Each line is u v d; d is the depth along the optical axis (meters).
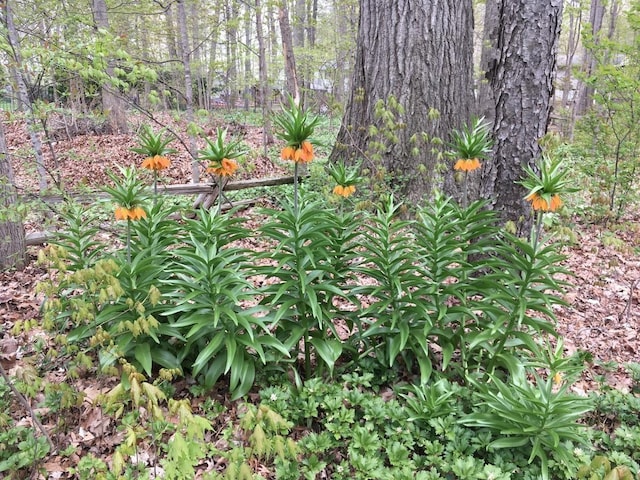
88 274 2.22
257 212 2.71
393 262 2.81
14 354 3.18
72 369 2.40
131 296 2.82
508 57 4.06
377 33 5.71
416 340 2.92
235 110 17.98
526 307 2.62
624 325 4.06
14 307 3.88
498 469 2.06
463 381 2.97
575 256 5.45
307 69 13.70
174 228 3.22
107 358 2.52
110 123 10.98
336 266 2.99
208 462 2.38
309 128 2.42
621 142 6.41
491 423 2.27
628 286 4.80
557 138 3.91
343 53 12.58
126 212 2.62
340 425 2.42
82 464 2.12
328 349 2.79
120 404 1.91
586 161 6.78
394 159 5.69
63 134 10.30
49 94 8.23
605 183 6.35
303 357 3.30
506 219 4.28
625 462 2.19
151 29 10.95
